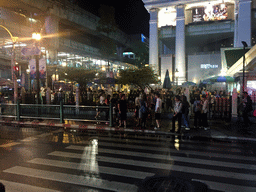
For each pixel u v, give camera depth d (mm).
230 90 21734
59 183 4047
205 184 3945
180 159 5484
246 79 15734
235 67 18875
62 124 11023
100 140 7742
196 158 5574
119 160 5402
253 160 5418
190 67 48969
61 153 6055
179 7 50844
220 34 52438
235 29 46688
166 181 3801
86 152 6160
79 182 4086
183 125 10781
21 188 3844
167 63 51938
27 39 36469
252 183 4031
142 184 3652
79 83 24844
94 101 17844
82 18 51750
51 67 26469
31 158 5605
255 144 7164
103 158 5566
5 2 34719
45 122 11570
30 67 15289
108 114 10883
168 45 68688
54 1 41562
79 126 10555
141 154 5945
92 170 4707
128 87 27859
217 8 51062
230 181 4109
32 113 12555
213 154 5961
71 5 48062
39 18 42812
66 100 18125
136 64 56719
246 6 42844
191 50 67812
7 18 33938
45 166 4980
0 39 34438
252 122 11508
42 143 7277
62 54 46188
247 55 15117
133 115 14438
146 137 8273
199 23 51969
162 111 15586
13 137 8258
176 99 8930
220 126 10484
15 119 12875
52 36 41281
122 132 9312
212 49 62781
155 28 53125
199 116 10406
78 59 50031
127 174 4469
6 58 33875
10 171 4676
